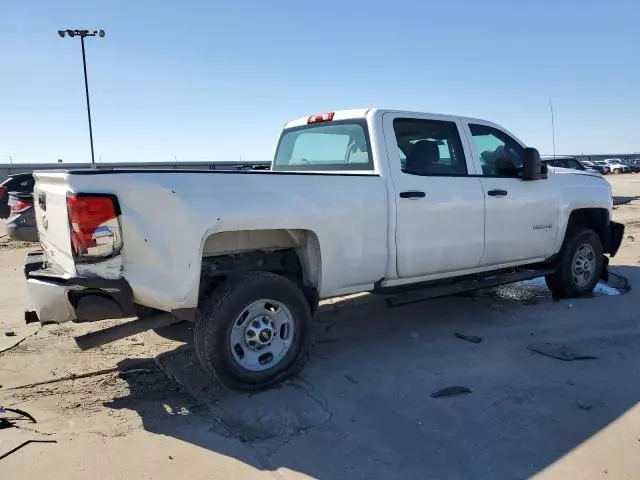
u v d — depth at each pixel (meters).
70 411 3.75
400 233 4.70
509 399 3.79
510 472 2.92
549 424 3.43
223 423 3.55
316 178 4.24
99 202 3.44
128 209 3.51
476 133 5.58
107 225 3.46
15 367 4.58
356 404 3.78
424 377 4.21
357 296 6.78
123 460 3.11
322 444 3.26
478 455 3.09
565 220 6.18
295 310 4.14
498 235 5.48
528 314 5.88
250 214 3.84
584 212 6.69
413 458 3.08
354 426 3.46
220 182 3.79
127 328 3.95
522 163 5.80
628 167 60.81
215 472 2.98
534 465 2.98
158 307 3.69
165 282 3.61
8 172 41.88
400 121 4.97
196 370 4.44
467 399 3.81
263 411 3.70
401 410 3.67
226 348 3.85
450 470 2.95
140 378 4.34
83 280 3.47
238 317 3.90
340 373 4.33
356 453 3.14
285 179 4.08
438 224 4.96
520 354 4.67
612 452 3.09
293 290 4.12
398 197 4.67
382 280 4.74
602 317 5.73
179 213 3.61
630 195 24.75
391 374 4.29
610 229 7.06
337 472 2.96
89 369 4.52
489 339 5.08
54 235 4.08
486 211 5.33
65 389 4.13
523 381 4.10
